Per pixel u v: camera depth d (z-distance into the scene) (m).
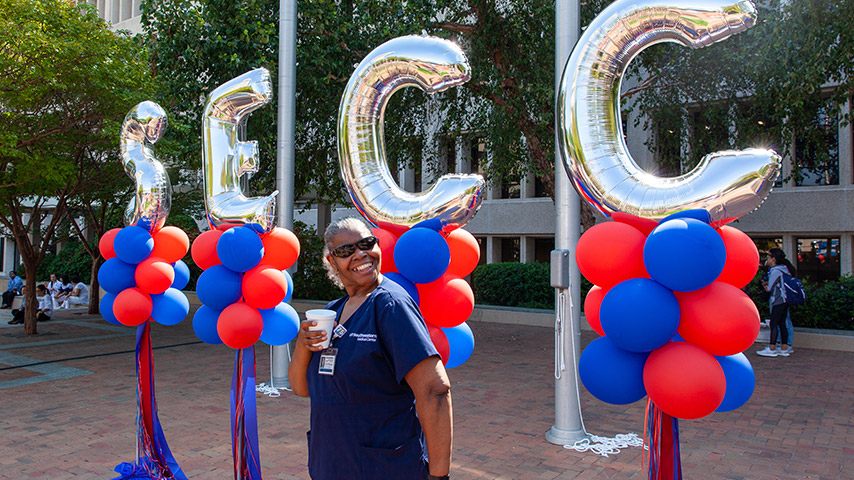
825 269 14.23
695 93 10.92
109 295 4.36
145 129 4.27
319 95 9.92
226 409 6.24
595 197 2.55
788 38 8.15
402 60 3.02
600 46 2.51
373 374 2.07
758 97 9.57
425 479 2.09
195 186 16.25
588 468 4.44
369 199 3.23
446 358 3.00
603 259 2.40
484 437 5.20
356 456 2.06
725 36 2.32
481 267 15.35
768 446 4.96
